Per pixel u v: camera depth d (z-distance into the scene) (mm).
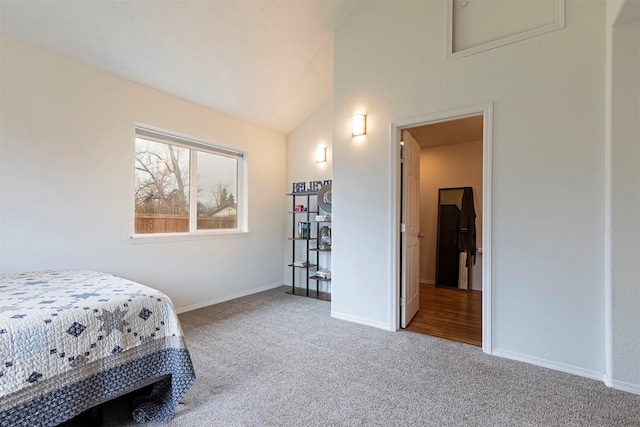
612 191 1887
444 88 2570
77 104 2646
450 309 3512
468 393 1820
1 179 2273
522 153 2238
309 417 1593
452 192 4746
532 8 2246
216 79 3285
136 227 3178
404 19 2789
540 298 2172
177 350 1652
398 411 1649
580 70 2045
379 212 2908
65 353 1338
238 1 2559
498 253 2316
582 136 2039
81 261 2674
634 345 1828
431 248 4934
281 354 2332
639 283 1817
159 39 2650
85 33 2428
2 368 1177
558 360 2111
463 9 2535
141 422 1556
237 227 4246
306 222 4383
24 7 2143
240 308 3541
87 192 2711
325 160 4316
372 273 2951
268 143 4516
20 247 2357
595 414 1629
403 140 2949
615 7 1806
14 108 2324
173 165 3514
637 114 1823
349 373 2049
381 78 2912
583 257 2033
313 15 2947
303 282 4625
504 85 2309
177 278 3391
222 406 1683
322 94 4125
